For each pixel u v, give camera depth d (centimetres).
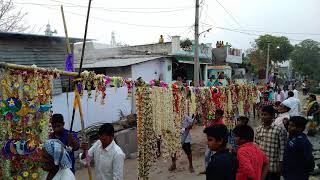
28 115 555
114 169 522
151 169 1045
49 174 383
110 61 2072
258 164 470
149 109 807
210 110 1205
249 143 482
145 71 2127
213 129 415
